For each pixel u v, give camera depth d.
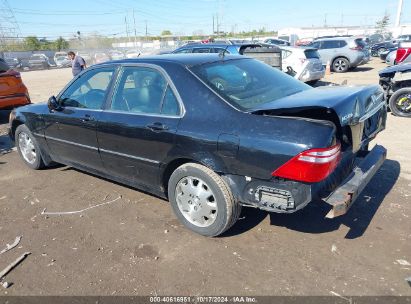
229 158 3.09
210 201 3.42
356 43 18.11
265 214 3.88
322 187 2.96
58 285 2.98
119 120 3.89
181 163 3.58
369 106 3.34
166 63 3.70
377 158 3.58
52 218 4.09
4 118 9.88
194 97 3.39
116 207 4.25
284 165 2.82
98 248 3.45
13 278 3.10
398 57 8.91
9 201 4.58
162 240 3.53
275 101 3.26
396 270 2.96
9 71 8.70
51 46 67.25
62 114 4.62
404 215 3.77
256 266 3.08
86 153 4.48
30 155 5.57
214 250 3.33
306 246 3.32
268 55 9.98
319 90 3.59
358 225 3.62
